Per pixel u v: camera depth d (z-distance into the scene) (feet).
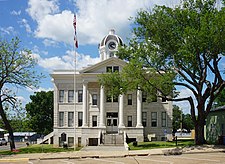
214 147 109.81
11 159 100.27
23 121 156.25
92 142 184.24
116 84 130.31
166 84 117.39
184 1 112.68
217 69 114.32
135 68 118.73
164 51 115.85
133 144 145.18
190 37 99.55
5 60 126.52
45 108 323.37
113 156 101.45
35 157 103.91
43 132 320.91
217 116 151.84
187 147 111.65
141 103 188.14
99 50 231.50
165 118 190.60
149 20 116.06
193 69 114.32
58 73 195.83
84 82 189.57
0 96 130.93
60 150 130.62
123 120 186.70
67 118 194.59
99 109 190.39
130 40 126.31
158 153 102.89
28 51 164.76
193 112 120.88
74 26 150.30
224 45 101.04
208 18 102.17
